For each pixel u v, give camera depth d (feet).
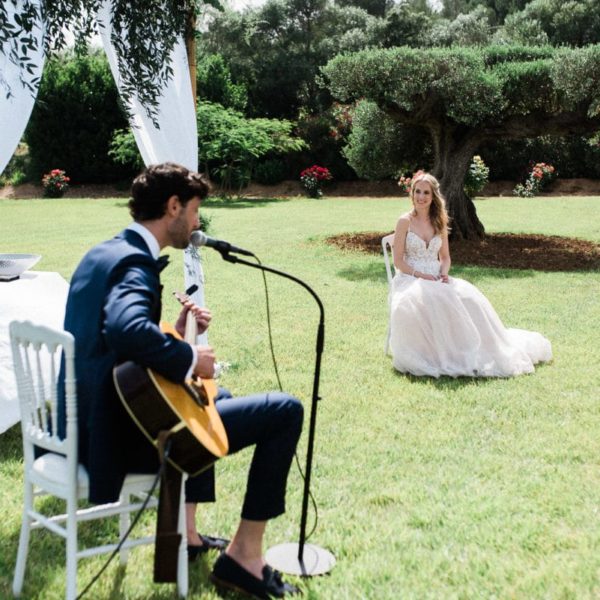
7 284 16.75
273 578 9.71
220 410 9.34
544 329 25.22
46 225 59.62
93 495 8.36
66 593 8.79
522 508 12.21
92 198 94.84
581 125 43.80
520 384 19.03
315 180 95.14
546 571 10.18
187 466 8.33
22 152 110.83
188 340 9.85
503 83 43.14
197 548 10.47
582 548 10.85
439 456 14.44
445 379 19.54
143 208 9.04
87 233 54.08
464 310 19.98
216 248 9.44
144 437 8.65
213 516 12.00
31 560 10.50
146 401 8.11
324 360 21.36
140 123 18.47
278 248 45.65
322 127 102.27
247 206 77.92
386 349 21.95
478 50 49.06
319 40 121.80
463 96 41.52
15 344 9.13
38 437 9.11
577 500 12.50
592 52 38.58
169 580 8.54
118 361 8.35
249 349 22.48
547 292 32.04
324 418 16.57
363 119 52.75
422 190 21.24
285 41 120.67
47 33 15.99
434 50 41.88
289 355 21.88
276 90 113.91
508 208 73.10
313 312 27.99
